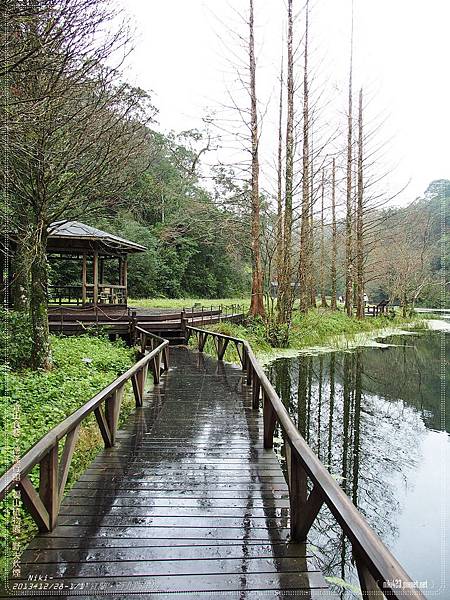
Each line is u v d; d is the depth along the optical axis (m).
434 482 5.98
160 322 15.62
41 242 9.09
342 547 4.45
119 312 17.14
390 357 16.02
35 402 6.79
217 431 5.86
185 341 15.54
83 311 15.89
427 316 35.81
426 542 4.57
